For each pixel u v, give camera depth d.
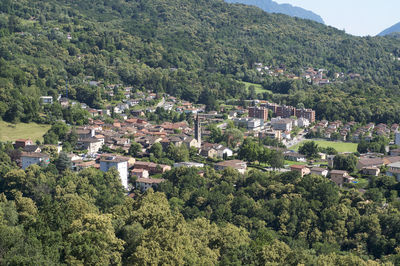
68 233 160.12
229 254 177.00
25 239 145.00
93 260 145.75
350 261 176.50
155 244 158.25
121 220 184.00
